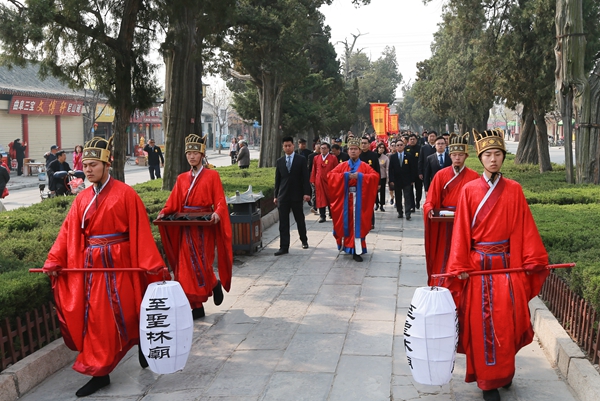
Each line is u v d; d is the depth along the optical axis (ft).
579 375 14.69
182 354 15.11
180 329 14.96
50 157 62.49
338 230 30.50
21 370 15.43
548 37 58.08
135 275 16.03
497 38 64.54
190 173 21.93
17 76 108.37
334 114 107.96
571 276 18.72
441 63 120.98
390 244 34.58
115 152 41.75
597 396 13.53
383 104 132.05
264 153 81.56
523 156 79.92
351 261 30.14
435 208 21.61
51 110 113.09
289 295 24.23
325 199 43.09
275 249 33.53
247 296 24.25
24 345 16.74
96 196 15.94
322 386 15.60
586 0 55.42
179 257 21.15
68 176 50.11
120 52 39.27
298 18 63.26
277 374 16.44
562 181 51.03
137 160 132.57
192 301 20.81
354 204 29.81
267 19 58.59
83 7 34.94
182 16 41.91
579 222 27.37
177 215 21.44
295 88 93.97
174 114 46.65
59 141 119.65
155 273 15.71
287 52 62.08
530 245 14.38
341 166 30.32
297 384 15.76
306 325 20.51
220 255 21.74
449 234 21.16
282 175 32.17
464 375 16.26
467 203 14.76
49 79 117.19
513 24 61.87
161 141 191.01
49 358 16.65
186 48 45.91
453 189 21.45
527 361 17.07
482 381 14.25
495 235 14.51
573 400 14.56
